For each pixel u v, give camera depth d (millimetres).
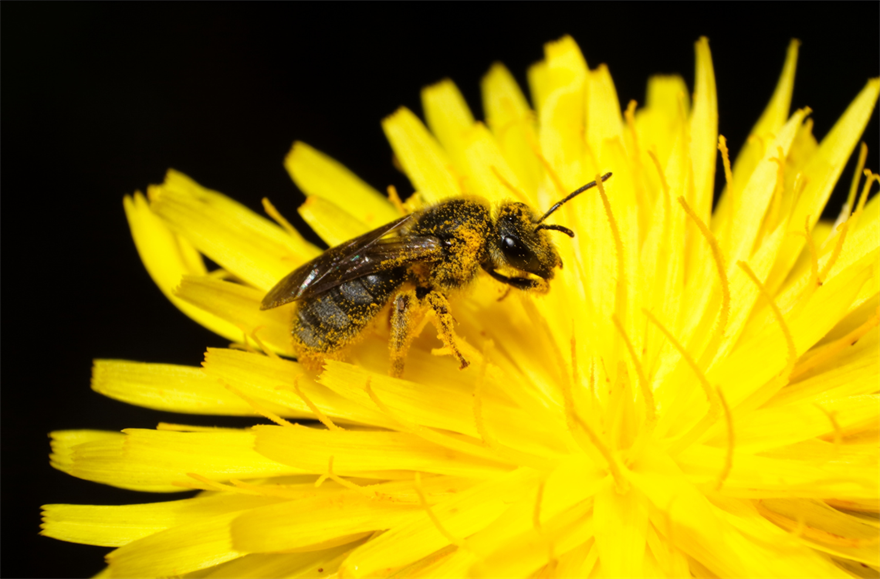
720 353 66
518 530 63
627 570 62
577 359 68
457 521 64
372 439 65
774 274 68
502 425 65
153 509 66
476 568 63
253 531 63
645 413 66
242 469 66
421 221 69
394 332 66
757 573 62
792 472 63
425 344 69
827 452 63
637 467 64
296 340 67
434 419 65
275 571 65
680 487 63
